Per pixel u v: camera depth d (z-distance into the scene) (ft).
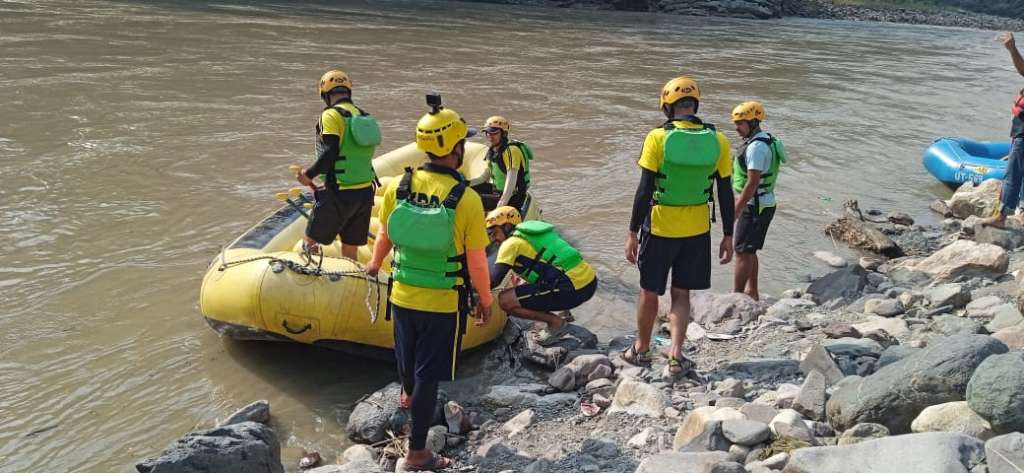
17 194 27.99
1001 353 12.00
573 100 54.13
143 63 55.36
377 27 90.48
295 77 54.54
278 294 17.24
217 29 76.59
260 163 34.01
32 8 79.15
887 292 21.39
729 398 14.87
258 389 16.98
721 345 18.56
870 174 39.19
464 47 79.00
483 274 12.93
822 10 171.63
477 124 44.96
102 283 21.40
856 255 27.35
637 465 13.17
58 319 19.29
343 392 17.10
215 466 12.07
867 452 10.46
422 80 57.93
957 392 11.69
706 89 63.52
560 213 30.27
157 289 21.25
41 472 13.84
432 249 12.53
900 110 58.34
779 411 13.50
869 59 92.68
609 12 144.77
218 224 26.53
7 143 34.19
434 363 13.24
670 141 15.11
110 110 41.42
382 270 20.65
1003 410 10.43
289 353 18.51
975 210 31.22
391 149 38.34
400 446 14.57
